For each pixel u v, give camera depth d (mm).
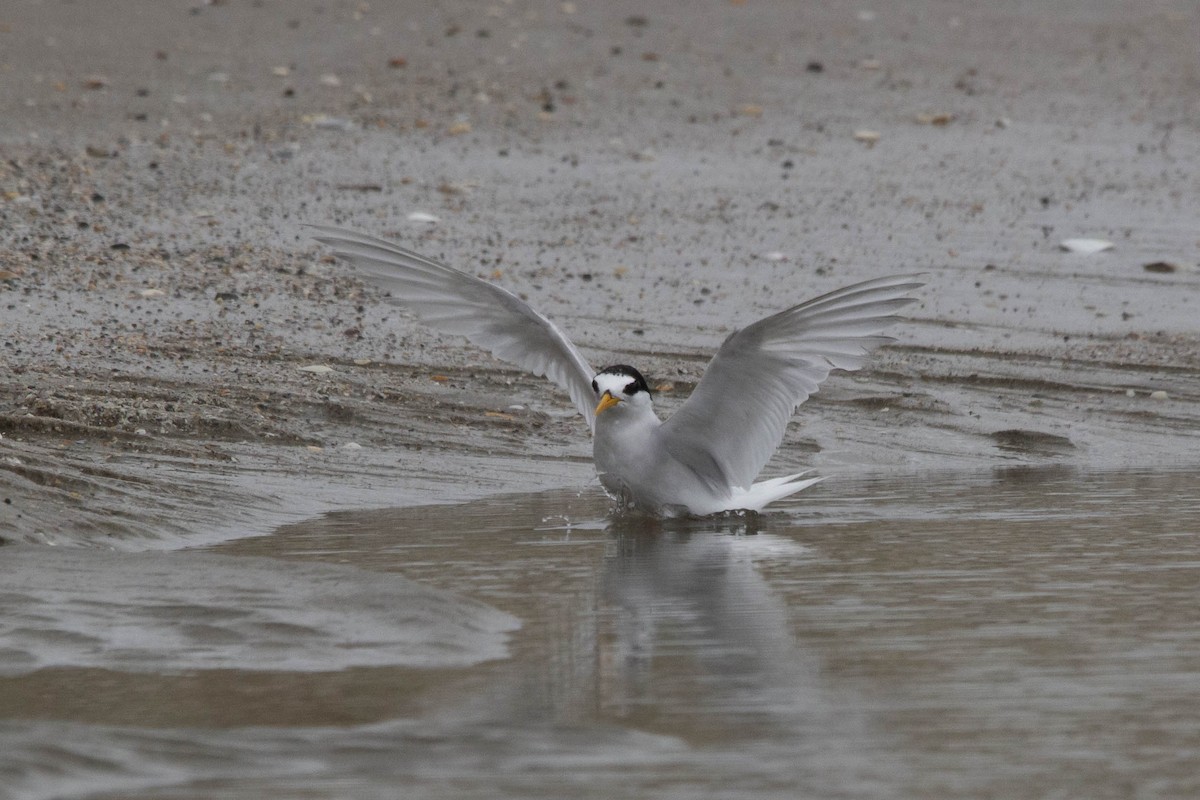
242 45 27453
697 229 20578
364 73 26500
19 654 7508
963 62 29078
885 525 10938
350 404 14297
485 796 5707
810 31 30250
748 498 11273
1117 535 10422
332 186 21250
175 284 17203
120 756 6105
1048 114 26500
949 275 19266
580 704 6754
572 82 26672
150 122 23484
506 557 9859
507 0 31156
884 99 26828
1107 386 16109
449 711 6672
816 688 6953
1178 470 13508
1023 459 14242
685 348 16562
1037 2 33156
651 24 30062
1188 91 27875
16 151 21641
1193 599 8547
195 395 14016
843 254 19844
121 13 28734
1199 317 18141
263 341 15781
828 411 15312
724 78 27359
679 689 6957
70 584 8703
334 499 11977
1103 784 5793
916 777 5871
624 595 8781
